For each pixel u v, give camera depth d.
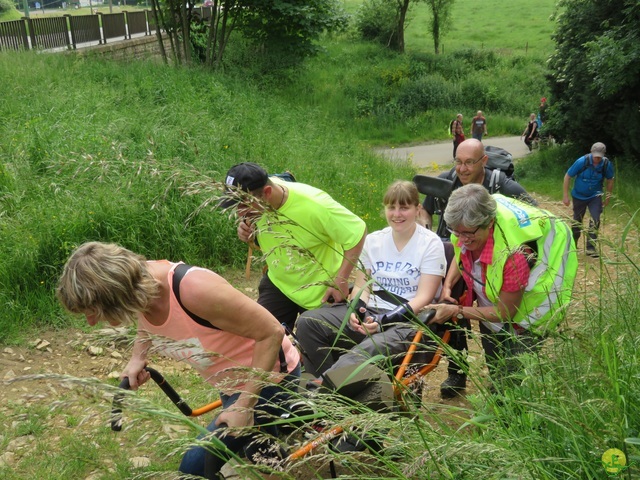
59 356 5.37
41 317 5.83
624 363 2.66
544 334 3.04
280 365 2.87
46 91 13.05
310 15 26.66
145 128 10.61
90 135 9.82
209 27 28.02
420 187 5.11
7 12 26.97
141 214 7.30
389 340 3.62
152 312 2.61
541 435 2.51
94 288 2.35
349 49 39.06
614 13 17.19
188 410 3.11
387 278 4.09
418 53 40.47
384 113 29.77
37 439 4.14
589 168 9.02
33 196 7.61
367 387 3.29
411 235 4.09
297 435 3.20
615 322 3.04
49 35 21.27
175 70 19.73
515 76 35.59
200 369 2.80
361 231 3.99
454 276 4.16
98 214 7.07
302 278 4.18
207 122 12.79
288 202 4.00
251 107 17.64
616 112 16.81
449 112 30.52
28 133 9.60
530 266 3.59
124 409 1.77
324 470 3.72
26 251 6.26
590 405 2.33
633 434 2.34
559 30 18.78
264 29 28.55
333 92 31.09
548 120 19.41
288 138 14.91
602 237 3.18
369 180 12.77
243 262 7.69
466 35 50.88
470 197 3.54
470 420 2.35
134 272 2.42
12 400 4.62
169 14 25.58
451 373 4.63
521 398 2.62
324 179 11.34
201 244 7.53
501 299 3.63
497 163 5.04
